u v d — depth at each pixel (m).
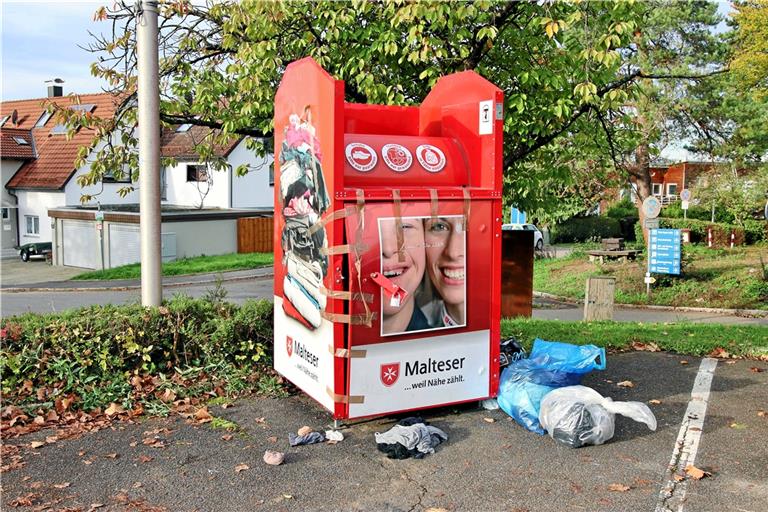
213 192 38.25
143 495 4.12
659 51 21.33
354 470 4.52
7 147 38.59
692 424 5.44
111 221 32.03
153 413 5.45
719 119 22.62
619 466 4.64
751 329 9.56
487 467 4.60
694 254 25.89
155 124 6.63
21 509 3.90
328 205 4.97
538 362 5.64
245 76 7.85
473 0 7.09
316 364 5.34
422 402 5.34
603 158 10.22
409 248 5.14
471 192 5.38
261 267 29.84
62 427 5.14
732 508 4.07
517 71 7.91
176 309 6.46
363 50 7.75
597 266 24.14
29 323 5.95
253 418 5.44
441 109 6.01
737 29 22.06
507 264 11.56
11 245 39.28
